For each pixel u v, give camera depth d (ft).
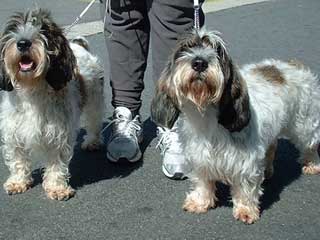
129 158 6.77
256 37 13.03
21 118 5.89
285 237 5.36
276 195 6.14
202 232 5.44
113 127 7.00
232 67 5.13
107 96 8.89
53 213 5.77
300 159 6.73
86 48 7.38
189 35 5.22
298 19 14.88
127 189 6.26
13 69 5.56
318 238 5.35
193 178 5.81
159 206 5.91
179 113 5.44
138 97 7.15
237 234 5.41
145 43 7.01
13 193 6.12
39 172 6.61
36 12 5.77
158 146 7.06
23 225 5.55
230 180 5.58
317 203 5.98
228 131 5.34
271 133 5.74
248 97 5.29
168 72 5.24
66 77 5.74
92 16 14.39
